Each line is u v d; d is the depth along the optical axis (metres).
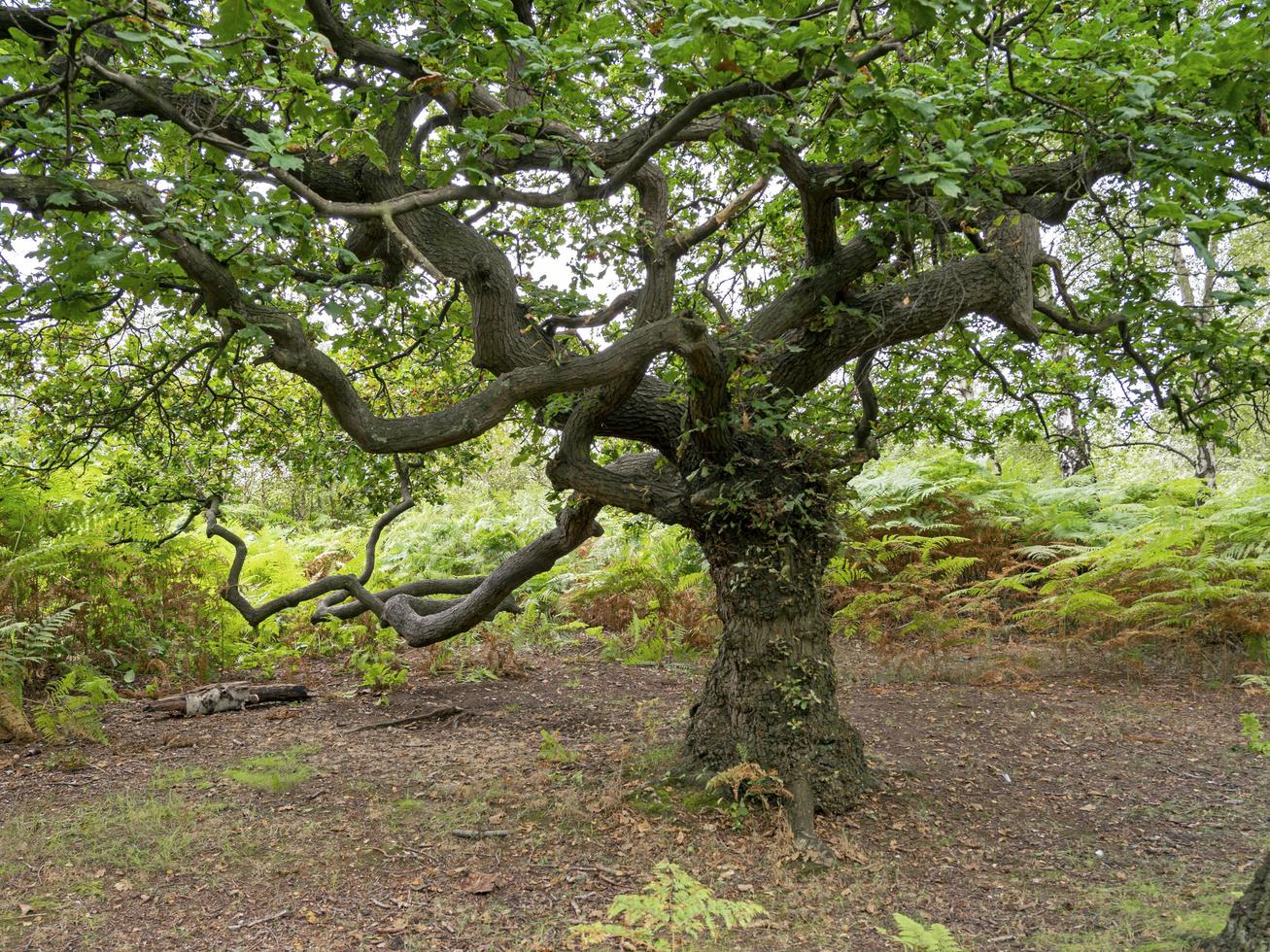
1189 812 4.71
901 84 3.25
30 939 3.32
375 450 3.52
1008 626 9.10
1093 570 8.84
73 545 7.29
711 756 4.89
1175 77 2.81
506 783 5.08
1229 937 2.70
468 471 7.82
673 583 10.98
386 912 3.56
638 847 4.17
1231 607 7.81
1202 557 8.23
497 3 2.92
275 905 3.62
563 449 4.96
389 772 5.36
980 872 3.98
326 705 7.29
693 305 5.90
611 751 5.74
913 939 2.78
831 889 3.78
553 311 4.60
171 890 3.75
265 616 6.88
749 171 4.93
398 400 6.89
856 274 4.62
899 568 10.25
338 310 3.42
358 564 11.80
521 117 3.49
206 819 4.52
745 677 4.73
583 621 11.06
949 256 4.64
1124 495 11.44
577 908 3.58
